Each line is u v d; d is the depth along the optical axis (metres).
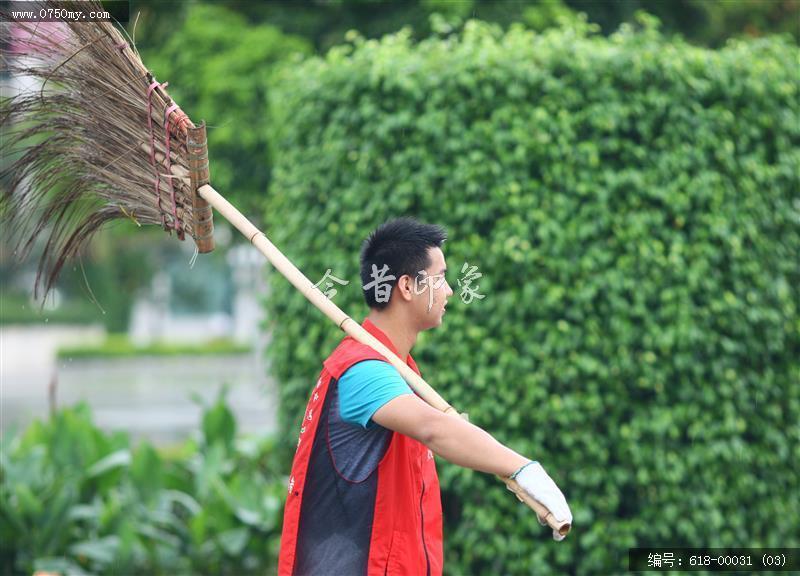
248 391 59.56
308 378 17.27
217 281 120.25
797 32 30.81
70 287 92.25
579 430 15.59
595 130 15.83
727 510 16.34
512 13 27.16
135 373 72.12
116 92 9.55
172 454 31.66
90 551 17.28
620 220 15.64
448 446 7.94
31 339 98.56
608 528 15.94
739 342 16.12
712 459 15.91
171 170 9.31
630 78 15.85
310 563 8.59
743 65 16.48
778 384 16.70
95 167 9.79
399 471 8.52
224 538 18.06
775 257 16.45
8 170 10.19
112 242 76.62
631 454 15.88
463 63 15.98
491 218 15.84
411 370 8.77
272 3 31.78
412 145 16.17
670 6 30.05
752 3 30.14
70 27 9.68
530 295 15.38
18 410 52.09
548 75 15.84
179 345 86.25
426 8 27.39
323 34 30.73
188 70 29.73
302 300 17.06
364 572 8.41
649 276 15.67
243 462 21.03
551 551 16.20
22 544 17.61
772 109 16.56
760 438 16.61
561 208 15.52
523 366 15.45
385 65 16.17
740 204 16.14
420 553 8.59
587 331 15.55
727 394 15.87
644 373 15.59
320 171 17.22
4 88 10.07
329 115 17.30
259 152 29.70
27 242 10.57
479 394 15.75
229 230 31.16
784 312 16.39
